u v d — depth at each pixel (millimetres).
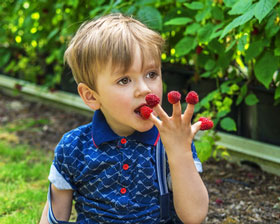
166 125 1038
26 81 4059
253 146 2283
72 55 1169
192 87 2600
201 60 2217
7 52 3998
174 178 1057
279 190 2020
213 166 2361
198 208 1058
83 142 1205
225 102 2098
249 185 2096
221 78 2424
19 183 2178
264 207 1855
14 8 3391
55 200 1245
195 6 1971
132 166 1154
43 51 3615
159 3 2373
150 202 1170
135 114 1084
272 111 2234
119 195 1156
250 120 2352
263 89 2209
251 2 1517
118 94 1075
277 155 2184
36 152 2674
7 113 3656
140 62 1063
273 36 1835
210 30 1909
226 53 1973
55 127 3209
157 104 1017
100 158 1157
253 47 1757
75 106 3535
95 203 1175
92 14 2234
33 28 3400
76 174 1190
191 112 1016
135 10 2133
